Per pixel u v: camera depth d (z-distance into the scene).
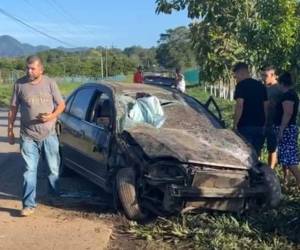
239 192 5.65
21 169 8.22
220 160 5.70
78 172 7.09
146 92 6.94
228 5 9.69
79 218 5.80
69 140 7.29
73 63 75.00
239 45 9.47
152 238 5.32
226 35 9.84
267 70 7.38
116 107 6.45
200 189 5.50
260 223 5.62
